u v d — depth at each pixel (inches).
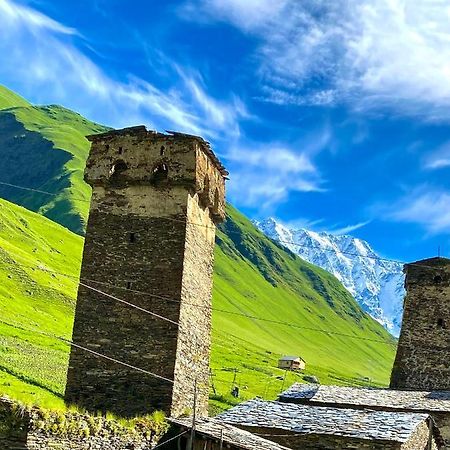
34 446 924.6
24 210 7239.2
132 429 1106.1
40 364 2086.6
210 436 1111.0
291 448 1305.4
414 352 2165.4
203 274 1444.4
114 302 1342.3
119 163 1425.9
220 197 1525.6
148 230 1366.9
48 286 4702.3
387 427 1320.1
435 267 2210.9
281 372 5585.6
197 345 1392.7
